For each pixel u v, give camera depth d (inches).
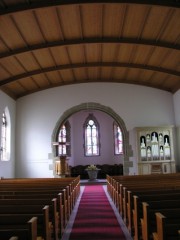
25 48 450.6
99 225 257.3
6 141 613.0
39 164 651.5
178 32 412.5
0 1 326.0
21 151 655.8
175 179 385.1
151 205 172.1
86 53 518.0
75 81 671.1
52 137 658.8
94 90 673.0
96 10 372.8
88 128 941.8
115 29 425.4
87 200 421.1
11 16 360.8
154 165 607.8
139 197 192.9
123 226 251.6
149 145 613.6
